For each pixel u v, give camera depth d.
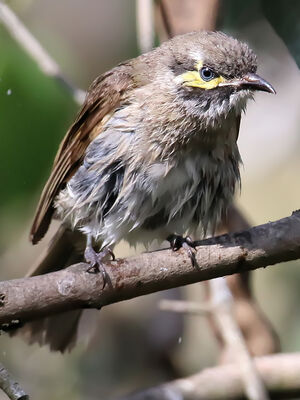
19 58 12.60
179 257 9.50
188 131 10.76
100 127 11.14
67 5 15.90
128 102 11.08
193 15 11.84
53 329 11.82
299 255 9.66
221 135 10.91
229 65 10.73
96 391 14.42
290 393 11.88
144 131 10.82
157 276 9.44
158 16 12.38
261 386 11.36
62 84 12.48
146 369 14.41
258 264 9.62
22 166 12.80
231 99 10.77
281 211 16.36
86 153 11.16
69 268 9.27
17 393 8.59
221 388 11.81
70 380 14.54
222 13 12.48
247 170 16.78
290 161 16.77
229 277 11.95
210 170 11.01
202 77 10.77
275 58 15.07
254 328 11.97
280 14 11.91
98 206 11.09
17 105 12.63
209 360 14.44
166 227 11.34
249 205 16.47
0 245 14.13
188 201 11.11
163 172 10.83
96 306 9.29
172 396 11.79
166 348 14.36
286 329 14.87
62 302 9.15
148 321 14.45
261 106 16.80
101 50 15.90
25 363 14.71
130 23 15.94
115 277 9.30
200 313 11.68
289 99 16.52
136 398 11.84
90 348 14.55
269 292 15.11
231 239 9.63
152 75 11.09
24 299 9.05
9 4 13.49
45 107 12.66
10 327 9.12
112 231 11.13
